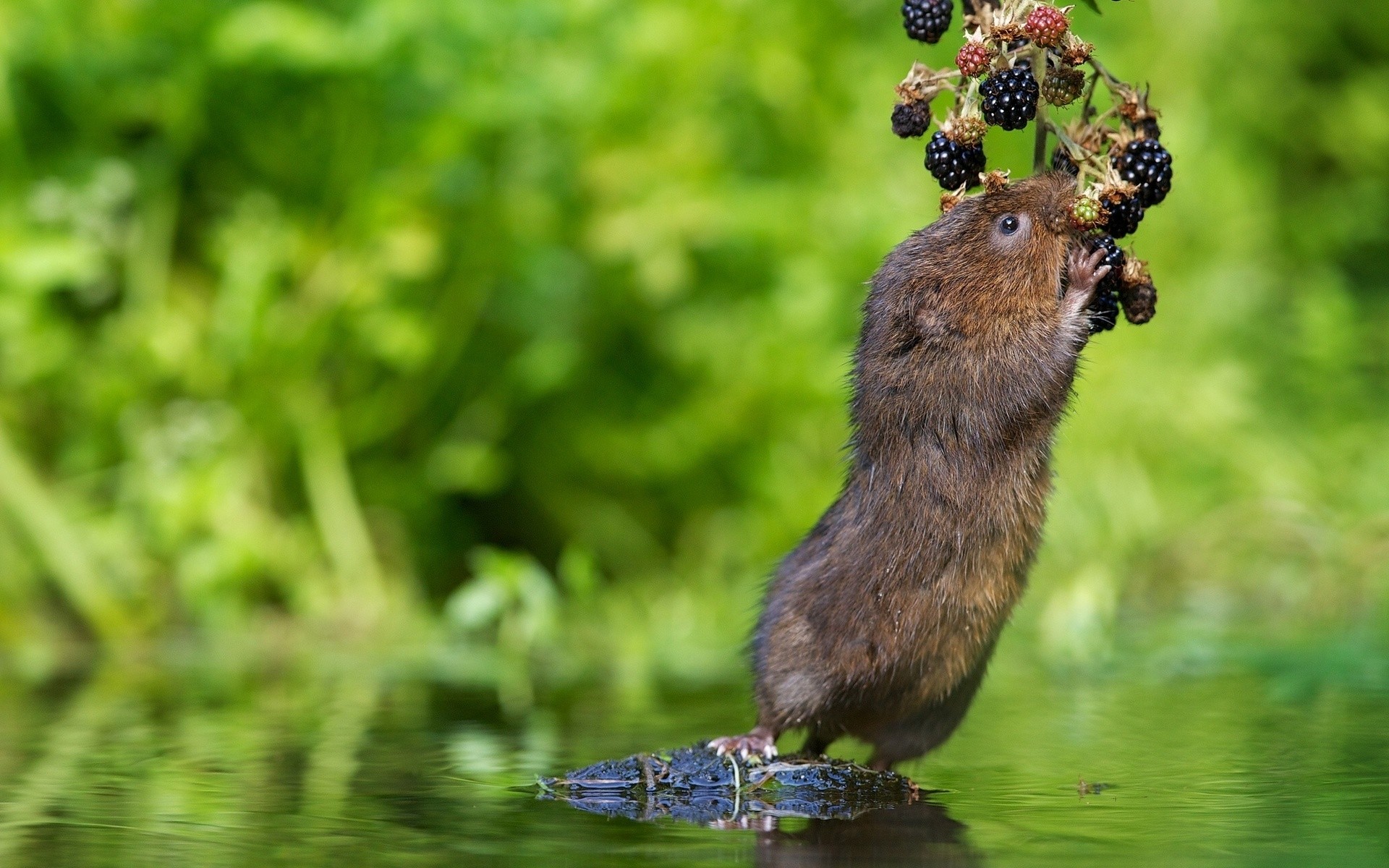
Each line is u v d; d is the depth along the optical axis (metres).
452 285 11.94
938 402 6.40
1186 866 4.66
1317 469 13.69
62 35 11.30
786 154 13.58
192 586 11.30
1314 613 11.09
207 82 11.47
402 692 8.70
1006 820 5.41
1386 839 5.01
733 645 10.66
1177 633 10.51
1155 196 6.18
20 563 11.30
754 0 12.63
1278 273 16.89
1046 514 6.59
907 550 6.31
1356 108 18.02
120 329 11.52
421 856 4.86
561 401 12.66
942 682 6.41
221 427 11.48
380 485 12.17
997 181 6.47
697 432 12.66
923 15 6.15
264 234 11.41
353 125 11.62
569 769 6.41
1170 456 14.06
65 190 11.30
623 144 12.22
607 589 12.46
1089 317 6.41
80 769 6.39
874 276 6.78
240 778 6.20
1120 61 16.05
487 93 11.20
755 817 5.53
